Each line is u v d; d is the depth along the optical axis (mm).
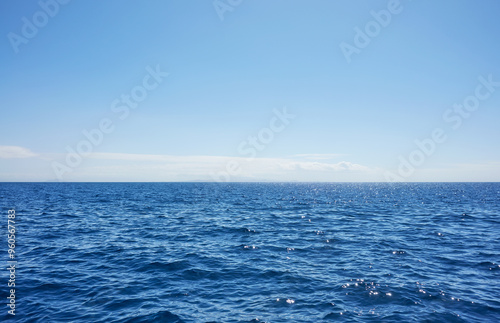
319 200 58625
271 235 20875
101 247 16984
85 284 11031
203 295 10062
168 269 12875
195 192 92375
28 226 23906
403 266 13219
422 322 8008
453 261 13992
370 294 10000
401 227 24156
